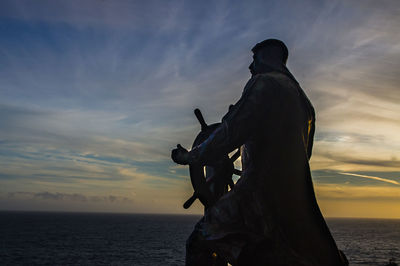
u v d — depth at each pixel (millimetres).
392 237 160250
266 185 1608
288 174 1616
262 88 1650
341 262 1591
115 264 68062
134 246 101812
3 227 167125
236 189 1644
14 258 73250
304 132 1699
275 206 1594
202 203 1766
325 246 1589
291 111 1660
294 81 1784
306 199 1626
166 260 74875
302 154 1652
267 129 1622
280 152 1617
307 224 1596
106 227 194125
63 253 82438
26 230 153500
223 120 1637
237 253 1562
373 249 103062
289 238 1569
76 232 151500
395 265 70938
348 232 191875
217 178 1870
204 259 1651
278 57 1831
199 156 1608
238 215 1606
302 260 1550
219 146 1591
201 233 1635
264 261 1563
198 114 1835
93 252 85688
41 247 93562
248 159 1669
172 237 138625
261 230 1580
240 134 1595
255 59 1879
